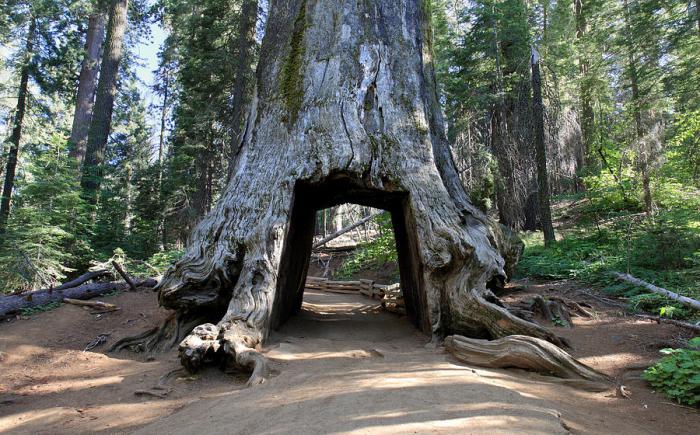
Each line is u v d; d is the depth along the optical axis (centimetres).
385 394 379
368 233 2427
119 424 417
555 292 1015
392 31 970
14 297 871
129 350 713
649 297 821
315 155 823
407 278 951
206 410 411
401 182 812
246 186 832
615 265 1069
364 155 819
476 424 291
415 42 989
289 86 916
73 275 1608
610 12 1927
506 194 1766
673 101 1772
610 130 2072
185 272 723
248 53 1977
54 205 1552
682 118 1658
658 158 1577
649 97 1620
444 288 721
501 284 727
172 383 537
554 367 521
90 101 2170
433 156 874
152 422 409
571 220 1964
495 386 411
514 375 520
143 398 492
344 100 874
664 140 1698
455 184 899
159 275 1244
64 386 555
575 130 2252
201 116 2036
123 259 1415
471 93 1858
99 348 724
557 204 2355
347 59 914
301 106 885
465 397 366
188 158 2173
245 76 1975
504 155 1767
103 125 2019
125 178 3080
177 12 2383
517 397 378
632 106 1736
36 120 2467
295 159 829
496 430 279
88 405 480
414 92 924
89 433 400
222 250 743
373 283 1552
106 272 1207
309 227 1015
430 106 973
